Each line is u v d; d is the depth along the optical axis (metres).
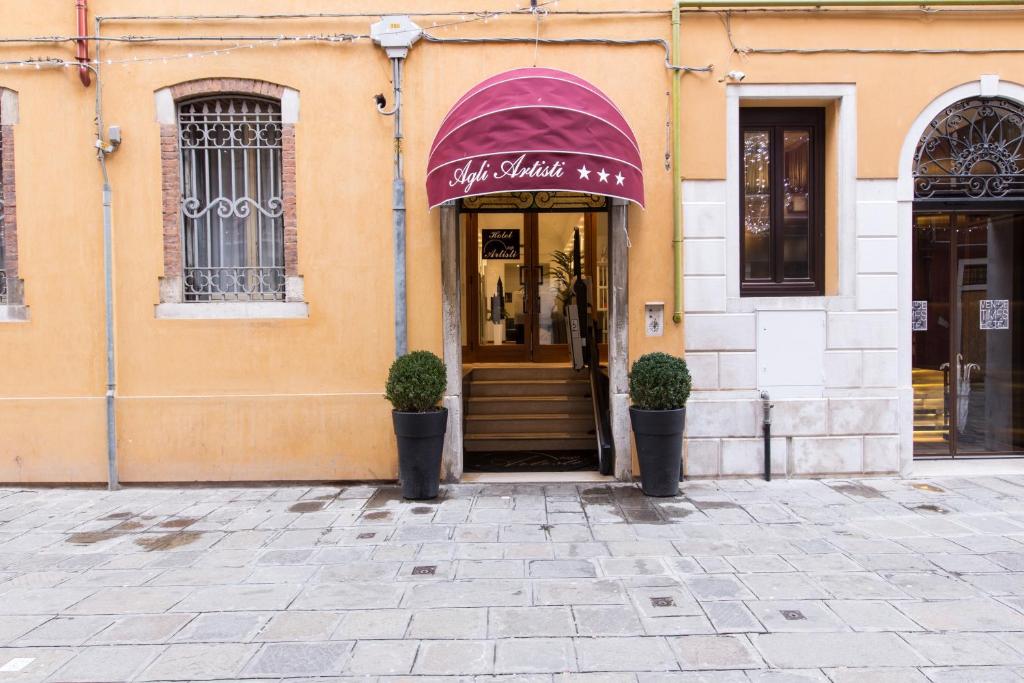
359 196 6.89
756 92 6.91
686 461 6.94
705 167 6.91
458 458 6.97
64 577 4.69
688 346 6.94
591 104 6.16
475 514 5.94
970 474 7.03
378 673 3.45
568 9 6.85
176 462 6.89
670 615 4.02
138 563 4.93
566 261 9.72
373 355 6.93
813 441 6.95
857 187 6.95
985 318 7.46
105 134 6.86
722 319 6.95
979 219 7.40
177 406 6.88
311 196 6.90
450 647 3.69
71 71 6.83
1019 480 6.82
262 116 7.08
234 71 6.85
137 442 6.89
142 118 6.86
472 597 4.30
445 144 6.20
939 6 6.85
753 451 6.95
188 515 6.03
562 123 5.90
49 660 3.60
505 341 9.77
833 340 6.97
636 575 4.60
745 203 7.24
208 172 7.11
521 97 6.04
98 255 6.89
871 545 5.11
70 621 4.04
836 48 6.87
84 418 6.89
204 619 4.05
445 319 6.90
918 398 7.44
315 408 6.89
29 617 4.09
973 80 6.94
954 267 7.39
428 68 6.88
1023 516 5.75
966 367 7.48
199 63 6.84
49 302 6.90
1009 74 6.95
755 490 6.56
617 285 6.93
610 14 6.86
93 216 6.89
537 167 5.84
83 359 6.92
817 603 4.15
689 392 6.38
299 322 6.90
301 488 6.86
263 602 4.26
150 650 3.69
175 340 6.89
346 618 4.04
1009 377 7.54
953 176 7.16
